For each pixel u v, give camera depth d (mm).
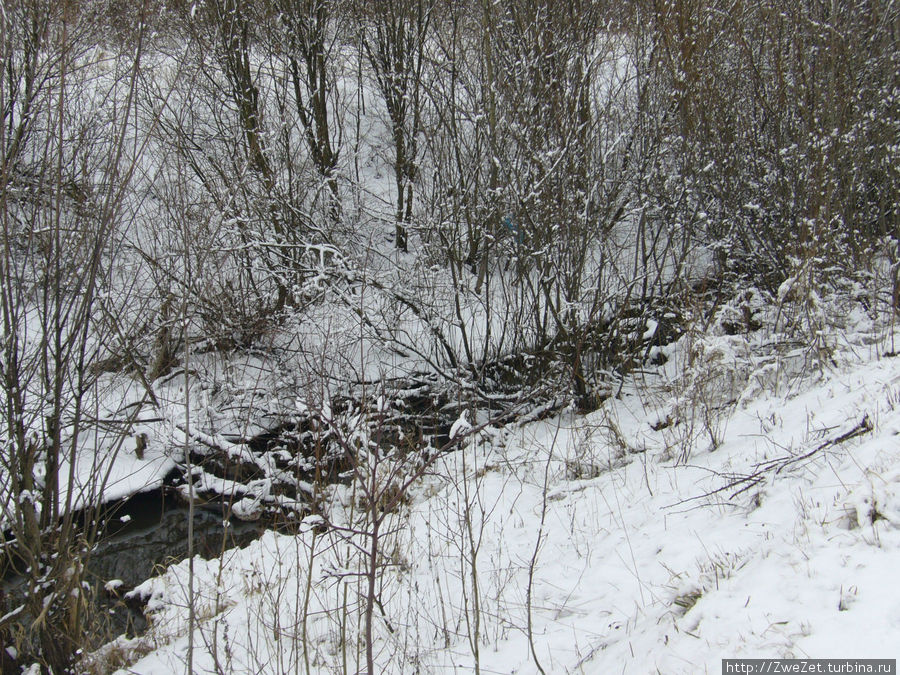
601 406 9102
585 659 4086
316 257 10344
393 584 5730
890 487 3865
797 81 9797
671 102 9766
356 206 12086
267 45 12031
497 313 10844
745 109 10320
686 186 9789
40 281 4934
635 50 10523
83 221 5125
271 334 10023
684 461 6758
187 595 6270
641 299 10242
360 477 4168
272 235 10750
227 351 10625
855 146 9016
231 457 8789
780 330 9383
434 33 11805
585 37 9805
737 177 10047
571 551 5762
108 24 6262
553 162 9180
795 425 6305
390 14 12516
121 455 8891
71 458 4863
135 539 7863
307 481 8344
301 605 5688
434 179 11195
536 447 8617
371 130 15164
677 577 4484
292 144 12711
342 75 13812
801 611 3262
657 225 12156
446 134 10844
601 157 9516
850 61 9188
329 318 9578
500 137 9711
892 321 7809
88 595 6180
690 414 8016
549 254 9305
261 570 6512
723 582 3918
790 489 4883
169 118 9836
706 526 5117
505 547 6188
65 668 4992
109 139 5719
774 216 10031
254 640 5332
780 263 9914
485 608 5215
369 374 10531
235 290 10938
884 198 9188
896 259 8336
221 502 8367
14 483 4695
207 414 9188
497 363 10539
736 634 3316
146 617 6133
